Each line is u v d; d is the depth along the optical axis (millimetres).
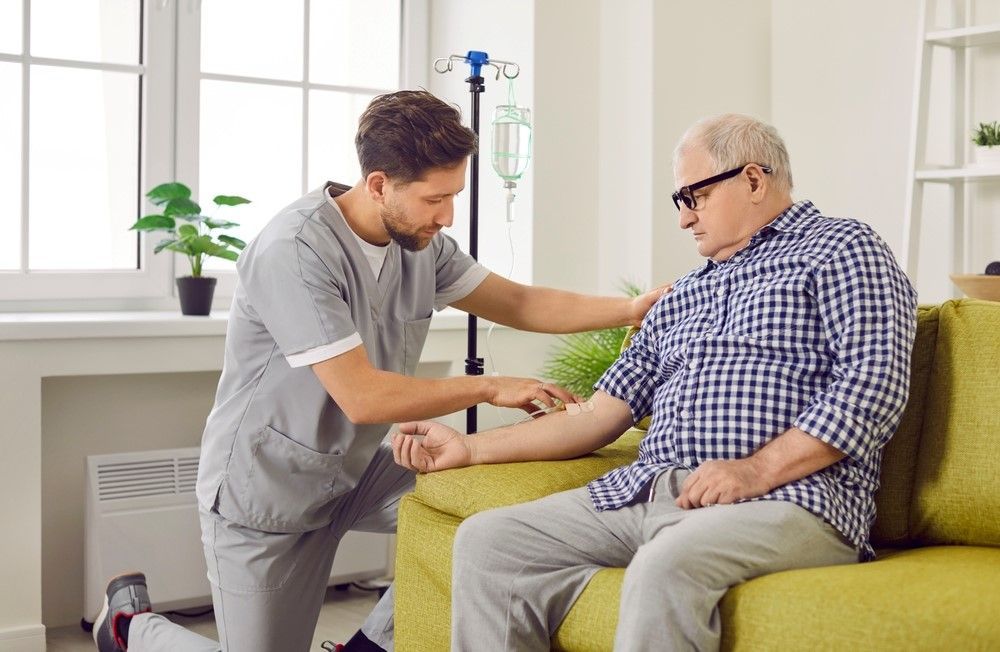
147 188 3162
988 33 2834
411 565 2020
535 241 3324
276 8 3355
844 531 1727
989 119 3031
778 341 1854
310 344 1908
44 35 3039
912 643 1375
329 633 2832
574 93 3385
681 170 2018
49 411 2906
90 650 2750
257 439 2035
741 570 1587
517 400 2027
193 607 3010
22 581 2658
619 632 1560
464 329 3227
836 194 3404
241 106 3307
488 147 3441
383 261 2100
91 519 2820
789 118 3506
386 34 3564
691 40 3352
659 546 1568
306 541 2176
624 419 2111
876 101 3291
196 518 2939
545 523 1812
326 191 2076
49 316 2842
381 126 1931
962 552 1740
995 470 1769
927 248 3162
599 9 3432
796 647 1467
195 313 2994
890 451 1921
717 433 1854
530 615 1739
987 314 1883
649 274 3301
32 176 3037
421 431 2121
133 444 3020
